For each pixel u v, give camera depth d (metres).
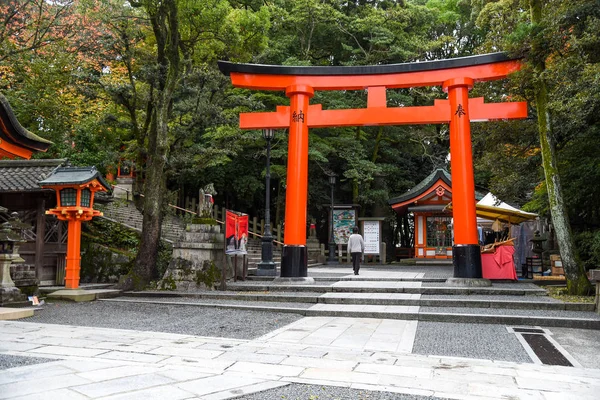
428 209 22.89
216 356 5.37
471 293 10.59
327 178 27.00
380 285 11.45
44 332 6.73
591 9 9.24
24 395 3.76
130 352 5.49
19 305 9.34
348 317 8.71
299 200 12.33
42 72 14.80
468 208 11.49
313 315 8.92
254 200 28.66
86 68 15.99
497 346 6.26
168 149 13.72
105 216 17.84
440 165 27.09
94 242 14.60
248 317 8.59
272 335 6.88
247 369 4.80
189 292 11.12
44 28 15.04
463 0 25.61
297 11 22.44
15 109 15.00
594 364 5.35
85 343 5.97
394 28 24.28
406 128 26.69
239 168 24.70
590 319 7.72
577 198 12.57
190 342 6.18
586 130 11.43
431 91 25.06
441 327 7.70
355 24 24.11
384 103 12.37
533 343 6.50
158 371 4.62
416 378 4.54
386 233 28.95
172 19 11.84
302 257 12.16
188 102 13.87
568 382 4.44
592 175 12.03
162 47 12.99
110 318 8.33
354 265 14.34
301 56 23.70
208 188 12.64
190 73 13.21
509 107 11.65
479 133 13.70
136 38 14.82
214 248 12.02
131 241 15.80
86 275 13.91
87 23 14.68
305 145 12.54
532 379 4.54
